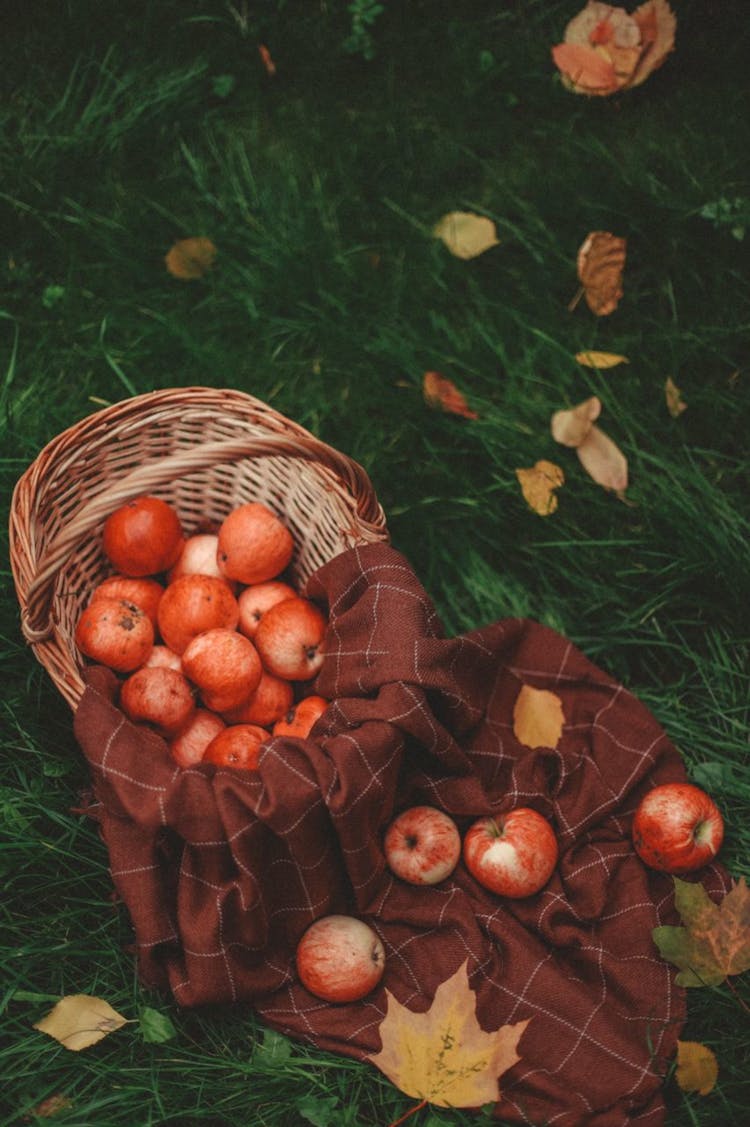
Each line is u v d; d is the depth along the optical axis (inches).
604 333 74.2
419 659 60.8
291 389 72.8
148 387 72.0
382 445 72.1
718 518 69.9
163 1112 59.4
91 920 62.5
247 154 76.3
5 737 64.5
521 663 66.6
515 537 70.9
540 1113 59.4
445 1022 59.2
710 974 60.7
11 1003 61.1
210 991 59.4
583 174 75.9
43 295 73.0
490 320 74.1
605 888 62.7
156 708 61.6
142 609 64.8
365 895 61.6
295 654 63.8
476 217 74.5
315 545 66.1
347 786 58.7
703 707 67.9
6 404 68.9
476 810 62.6
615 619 69.6
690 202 75.0
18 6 76.4
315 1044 60.4
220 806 58.2
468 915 62.1
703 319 73.9
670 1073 60.7
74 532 58.3
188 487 67.1
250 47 77.3
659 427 72.1
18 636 65.5
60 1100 60.0
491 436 71.4
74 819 63.2
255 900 59.0
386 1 77.9
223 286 74.0
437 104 77.2
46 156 74.5
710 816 62.6
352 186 76.0
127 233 74.2
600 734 65.4
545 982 61.0
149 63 76.7
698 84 77.3
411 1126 59.9
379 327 73.2
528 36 77.9
